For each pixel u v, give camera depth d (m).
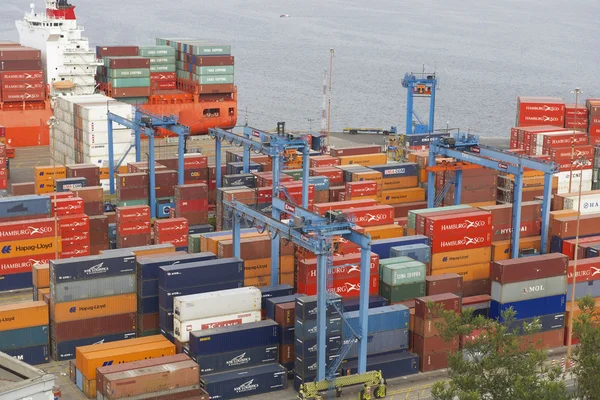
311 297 67.88
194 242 87.06
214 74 164.38
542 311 76.44
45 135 159.25
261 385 67.25
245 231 87.25
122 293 73.19
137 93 158.88
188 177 114.75
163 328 71.38
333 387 65.44
